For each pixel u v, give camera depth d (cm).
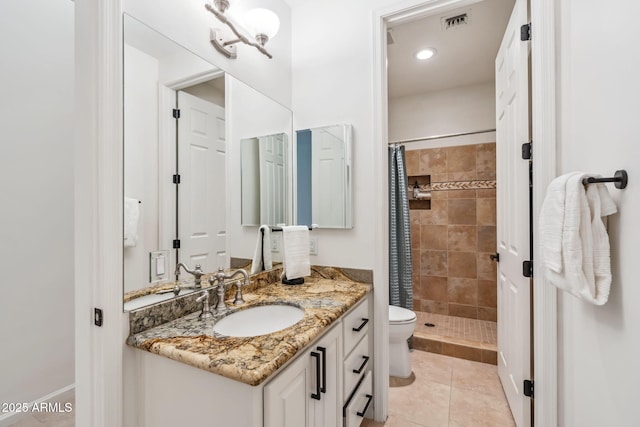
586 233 88
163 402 94
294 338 94
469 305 303
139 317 100
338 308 123
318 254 184
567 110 118
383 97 167
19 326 170
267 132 173
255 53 164
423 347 251
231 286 142
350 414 134
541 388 129
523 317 143
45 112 181
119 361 94
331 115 180
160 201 113
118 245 95
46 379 179
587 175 87
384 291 167
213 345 89
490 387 196
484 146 296
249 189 160
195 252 129
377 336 166
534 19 132
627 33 78
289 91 192
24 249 173
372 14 166
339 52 177
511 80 160
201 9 131
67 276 189
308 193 187
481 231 297
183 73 122
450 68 267
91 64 93
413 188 329
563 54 121
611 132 87
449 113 309
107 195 93
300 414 96
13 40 168
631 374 76
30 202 175
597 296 85
